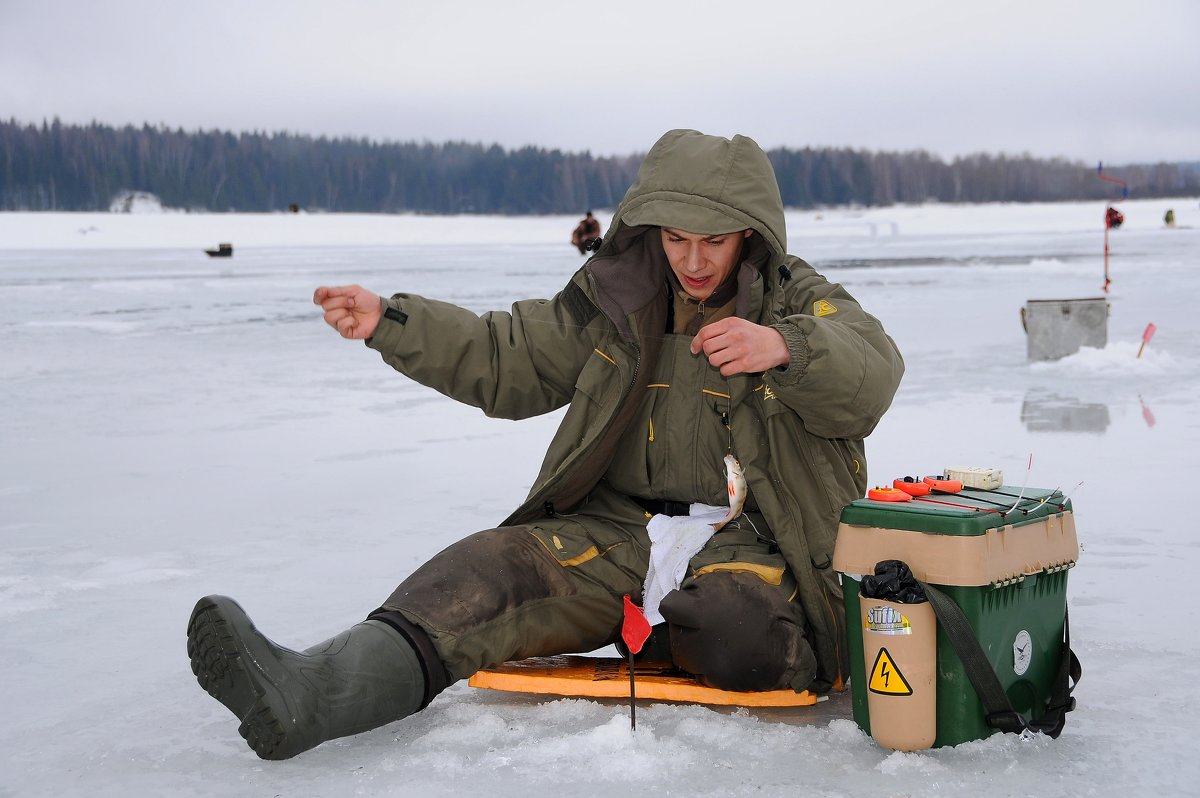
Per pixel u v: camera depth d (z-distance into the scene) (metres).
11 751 2.46
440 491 5.20
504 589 2.55
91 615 3.45
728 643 2.50
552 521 2.78
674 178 2.67
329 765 2.32
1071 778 2.18
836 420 2.50
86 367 10.11
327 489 5.27
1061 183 185.75
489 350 2.88
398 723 2.54
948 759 2.26
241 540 4.36
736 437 2.67
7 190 188.50
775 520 2.61
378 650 2.40
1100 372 8.52
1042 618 2.44
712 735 2.41
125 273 29.30
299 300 19.02
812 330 2.41
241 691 2.27
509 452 6.14
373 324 2.78
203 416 7.48
